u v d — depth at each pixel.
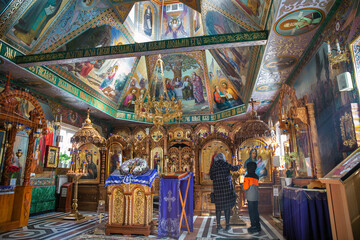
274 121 10.47
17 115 7.38
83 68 10.12
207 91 13.86
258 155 10.21
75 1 7.64
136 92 14.05
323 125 5.39
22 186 7.40
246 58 8.64
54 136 10.50
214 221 7.97
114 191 6.36
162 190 6.04
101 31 9.46
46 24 7.46
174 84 14.13
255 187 6.27
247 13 6.57
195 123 14.61
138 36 11.83
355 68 4.02
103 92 12.23
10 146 7.67
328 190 3.78
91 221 8.16
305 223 4.26
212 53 11.59
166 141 13.77
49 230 6.78
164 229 5.81
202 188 10.41
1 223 6.62
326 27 5.04
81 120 12.52
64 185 10.55
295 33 5.50
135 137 15.08
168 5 12.47
